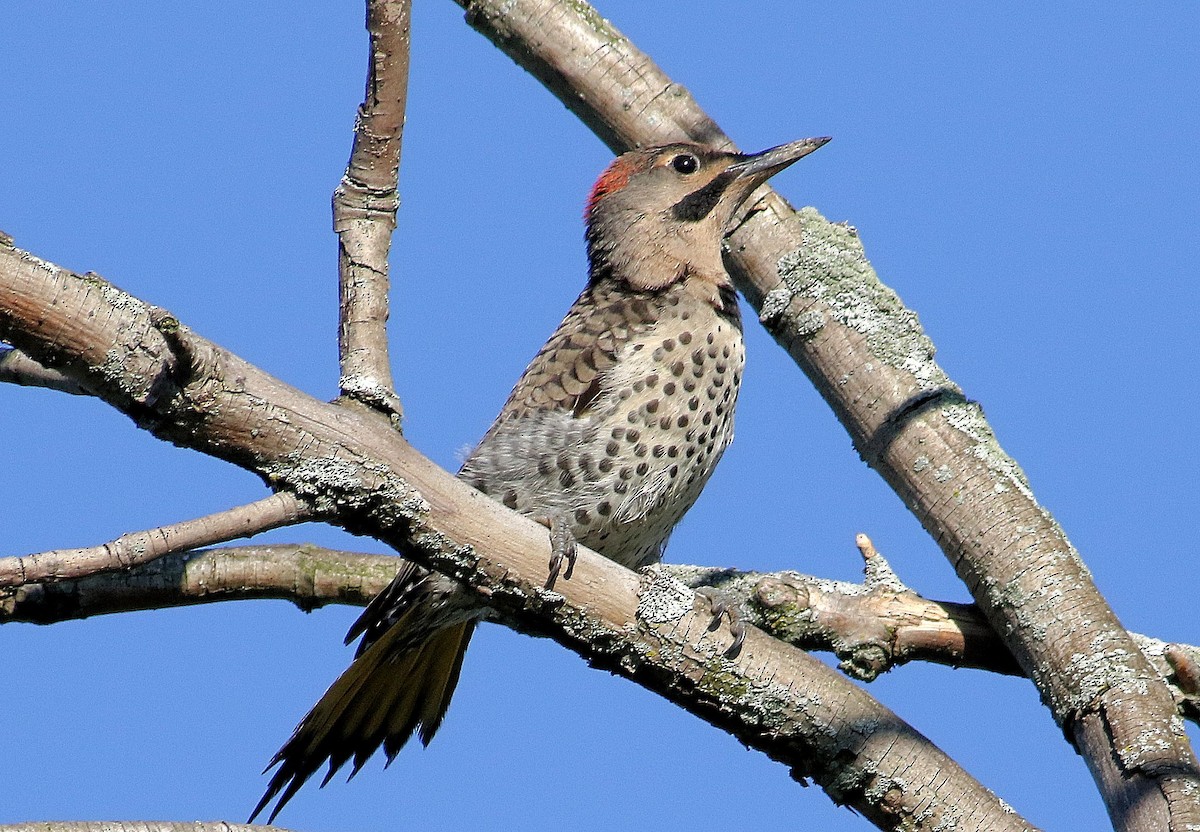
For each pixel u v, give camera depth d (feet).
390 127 28.66
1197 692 33.55
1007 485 33.83
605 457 37.27
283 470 26.71
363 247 28.81
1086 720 30.99
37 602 37.09
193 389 25.79
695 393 37.99
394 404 27.84
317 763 35.65
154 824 26.25
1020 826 29.94
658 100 41.39
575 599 29.81
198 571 37.78
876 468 35.58
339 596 38.29
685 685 30.53
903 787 30.12
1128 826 29.09
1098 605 32.17
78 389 35.53
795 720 30.50
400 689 35.81
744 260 38.24
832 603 35.19
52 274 24.86
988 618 33.73
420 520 28.17
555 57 41.42
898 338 36.11
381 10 28.22
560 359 38.06
